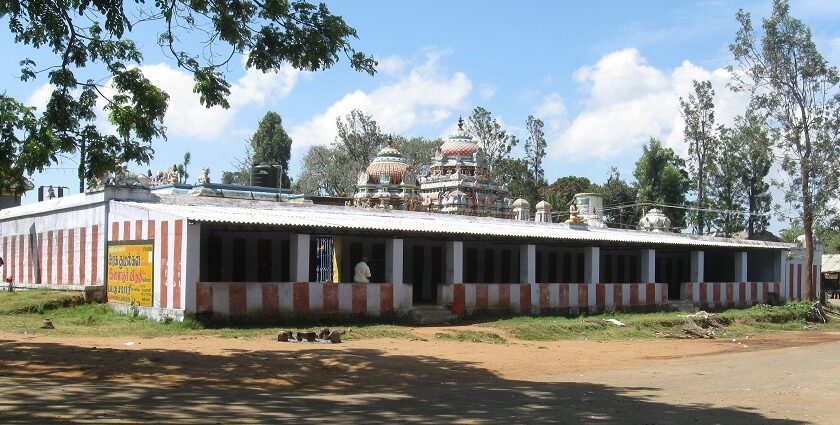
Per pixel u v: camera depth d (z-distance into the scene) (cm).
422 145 8050
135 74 1617
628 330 2672
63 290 2598
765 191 6150
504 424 1002
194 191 2880
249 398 1137
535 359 1866
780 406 1246
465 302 2628
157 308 2139
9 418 897
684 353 2197
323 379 1391
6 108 1452
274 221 2167
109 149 1605
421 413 1067
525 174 7388
